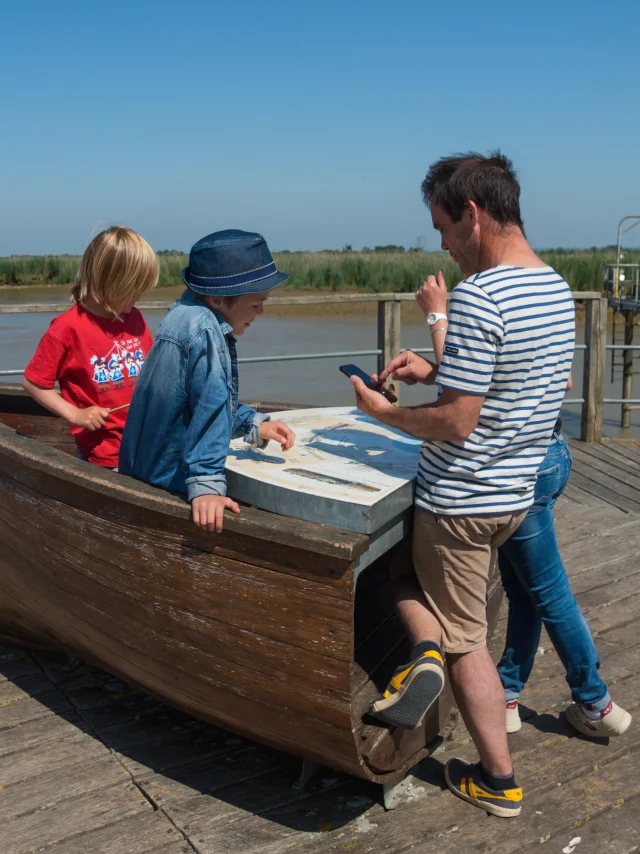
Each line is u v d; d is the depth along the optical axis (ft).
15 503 8.82
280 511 6.63
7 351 51.37
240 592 6.69
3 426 9.64
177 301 7.30
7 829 7.16
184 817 7.29
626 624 10.96
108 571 7.75
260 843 6.93
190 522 6.89
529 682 9.57
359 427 8.54
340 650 6.22
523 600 8.20
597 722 8.17
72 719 9.00
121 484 7.34
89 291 8.86
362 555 6.24
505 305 6.17
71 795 7.64
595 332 20.33
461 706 7.07
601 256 88.63
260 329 66.74
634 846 6.84
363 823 7.16
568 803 7.39
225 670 7.03
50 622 9.31
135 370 9.37
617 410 38.96
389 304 19.31
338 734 6.52
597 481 17.40
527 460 6.61
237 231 7.03
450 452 6.54
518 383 6.29
